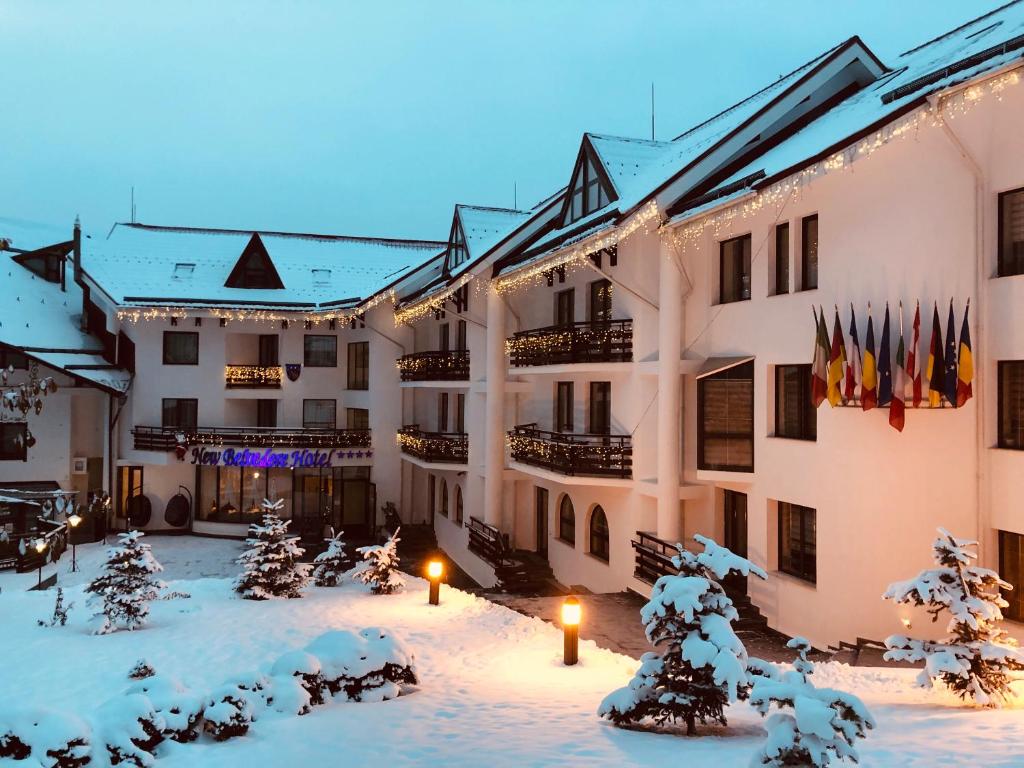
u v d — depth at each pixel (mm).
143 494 33250
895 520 13305
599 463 19766
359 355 33969
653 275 18812
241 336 34250
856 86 18500
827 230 14844
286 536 21422
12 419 29609
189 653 14805
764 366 16469
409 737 8641
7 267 35219
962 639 9547
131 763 7535
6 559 26109
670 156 20188
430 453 28125
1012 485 11844
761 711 6180
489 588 23672
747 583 17062
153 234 36719
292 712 9742
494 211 28672
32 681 12875
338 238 38312
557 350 21000
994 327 12117
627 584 19672
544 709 9992
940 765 6805
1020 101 11727
